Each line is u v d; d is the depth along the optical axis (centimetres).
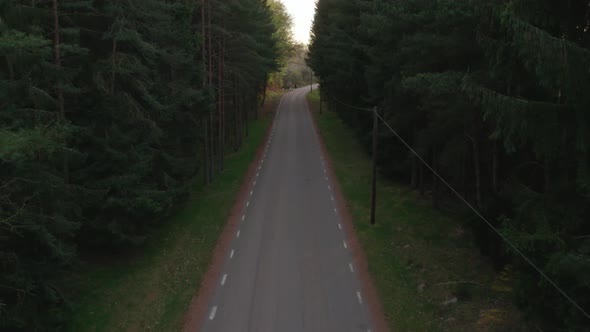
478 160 1934
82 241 1817
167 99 2083
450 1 1455
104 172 1731
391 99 2591
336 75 4141
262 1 4912
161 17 1905
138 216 1775
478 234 1688
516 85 1219
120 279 1764
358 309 1523
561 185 1036
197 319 1476
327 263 1903
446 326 1400
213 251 2053
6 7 1261
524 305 1046
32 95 1280
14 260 1177
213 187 3114
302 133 5309
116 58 1758
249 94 5306
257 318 1470
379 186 3092
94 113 1756
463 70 1670
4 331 1159
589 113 832
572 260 827
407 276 1772
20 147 957
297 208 2673
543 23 912
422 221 2364
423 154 2517
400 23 2053
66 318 1378
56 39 1523
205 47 3081
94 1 1766
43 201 1249
